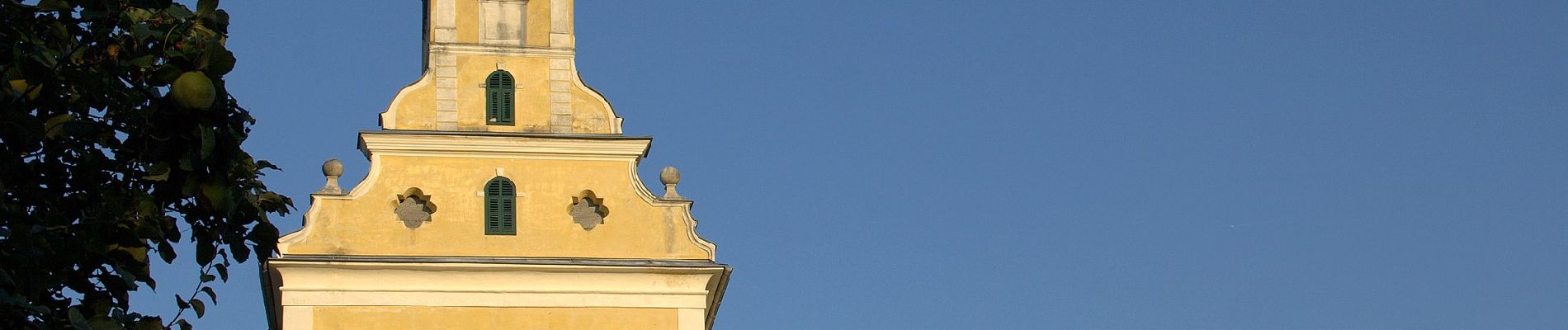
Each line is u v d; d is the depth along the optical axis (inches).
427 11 1439.5
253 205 616.7
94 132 594.9
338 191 1341.0
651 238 1359.5
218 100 589.3
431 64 1390.3
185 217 609.6
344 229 1332.4
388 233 1336.1
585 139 1374.3
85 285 600.1
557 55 1407.5
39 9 591.2
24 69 576.7
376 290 1318.9
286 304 1305.4
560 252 1348.4
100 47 591.8
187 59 587.5
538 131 1381.6
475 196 1355.8
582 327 1332.4
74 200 603.5
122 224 594.2
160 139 590.9
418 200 1350.9
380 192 1346.0
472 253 1339.8
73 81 581.9
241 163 617.3
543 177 1366.9
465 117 1380.4
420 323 1317.7
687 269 1346.0
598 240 1354.6
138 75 589.6
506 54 1401.3
